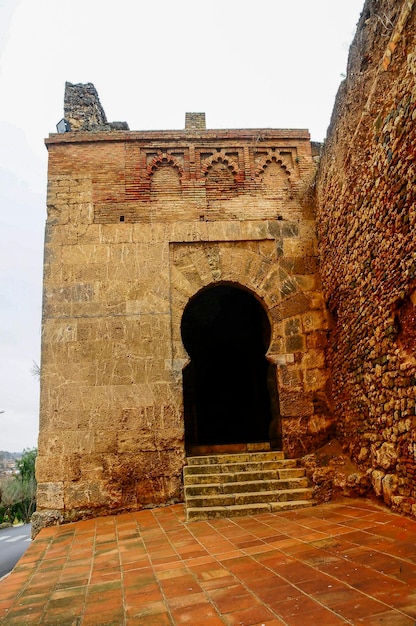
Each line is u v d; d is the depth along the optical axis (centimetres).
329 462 784
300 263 928
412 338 554
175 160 955
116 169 944
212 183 952
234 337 1530
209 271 912
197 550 520
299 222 947
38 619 363
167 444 826
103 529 690
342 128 764
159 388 848
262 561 451
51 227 912
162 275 898
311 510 671
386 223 602
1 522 3838
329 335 893
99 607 376
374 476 647
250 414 1532
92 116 1040
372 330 663
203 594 380
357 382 735
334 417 858
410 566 384
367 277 677
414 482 541
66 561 534
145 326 873
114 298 884
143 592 400
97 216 920
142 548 556
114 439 822
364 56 673
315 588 364
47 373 845
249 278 916
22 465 4084
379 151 613
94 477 805
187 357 866
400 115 548
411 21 527
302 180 964
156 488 809
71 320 870
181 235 919
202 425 1521
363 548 452
